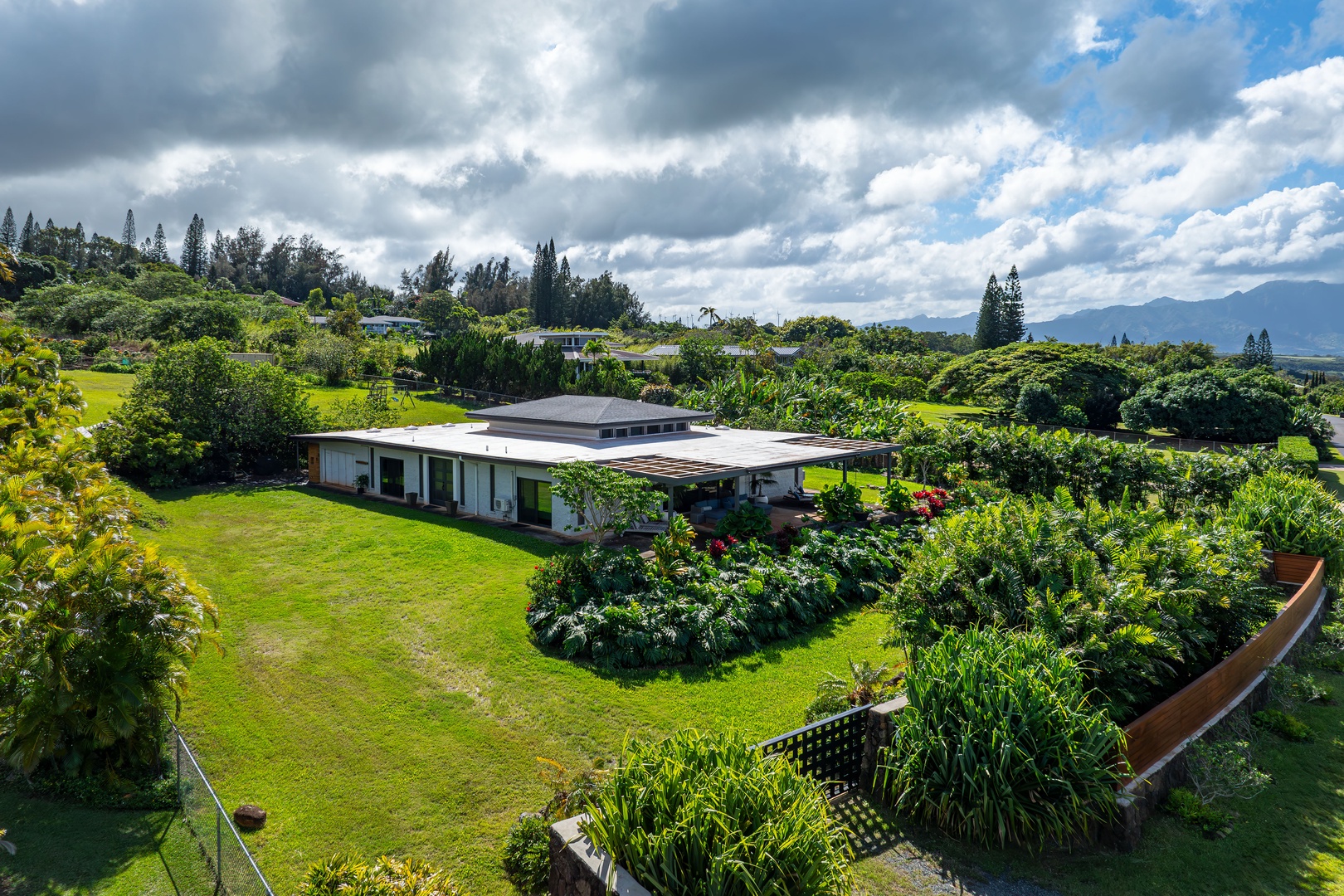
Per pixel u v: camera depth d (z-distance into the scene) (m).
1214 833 8.61
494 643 15.07
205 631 10.61
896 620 12.45
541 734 11.80
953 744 8.43
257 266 158.38
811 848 6.18
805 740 8.95
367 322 114.31
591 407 31.97
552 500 23.56
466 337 60.44
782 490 30.97
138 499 24.72
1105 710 9.13
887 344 124.62
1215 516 22.59
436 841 9.16
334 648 14.77
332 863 7.65
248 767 10.73
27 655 8.59
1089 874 7.73
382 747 11.31
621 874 6.17
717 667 14.58
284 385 33.66
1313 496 21.91
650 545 21.78
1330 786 10.06
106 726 9.12
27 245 142.38
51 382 18.56
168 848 8.46
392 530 23.30
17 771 9.55
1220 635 13.33
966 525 13.48
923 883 7.53
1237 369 69.75
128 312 64.75
